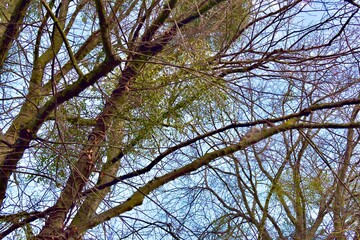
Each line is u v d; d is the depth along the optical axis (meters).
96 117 6.02
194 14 5.62
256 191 8.23
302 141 8.20
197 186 7.58
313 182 8.31
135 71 5.87
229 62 5.73
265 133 6.39
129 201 6.00
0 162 5.82
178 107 6.01
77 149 5.44
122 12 6.20
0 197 5.36
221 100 5.89
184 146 6.13
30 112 6.14
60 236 5.30
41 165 5.58
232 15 5.98
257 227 8.02
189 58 5.55
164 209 5.55
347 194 8.74
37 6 6.05
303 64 5.67
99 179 6.36
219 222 7.37
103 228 5.24
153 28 5.75
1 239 5.30
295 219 8.88
